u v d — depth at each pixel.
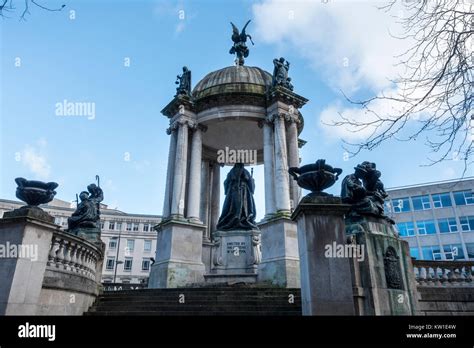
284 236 16.80
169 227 18.75
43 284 9.08
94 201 15.71
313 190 9.20
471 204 48.22
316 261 8.02
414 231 50.53
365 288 9.38
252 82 22.42
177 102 21.44
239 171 22.11
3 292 7.99
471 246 46.69
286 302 11.09
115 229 69.19
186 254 18.33
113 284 22.72
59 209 64.44
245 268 19.22
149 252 68.31
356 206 11.00
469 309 11.51
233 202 21.11
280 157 18.89
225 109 20.95
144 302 11.59
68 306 10.00
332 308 7.65
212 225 24.20
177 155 20.48
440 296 11.70
